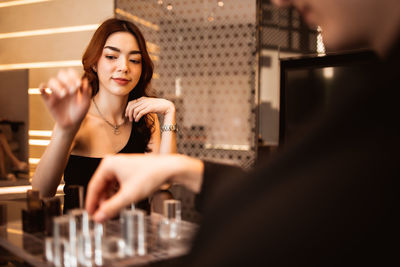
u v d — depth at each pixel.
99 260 0.57
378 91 0.22
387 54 0.23
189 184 0.46
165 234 0.68
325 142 0.23
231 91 4.39
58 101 0.98
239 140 4.31
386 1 0.23
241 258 0.22
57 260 0.58
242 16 4.26
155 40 4.52
